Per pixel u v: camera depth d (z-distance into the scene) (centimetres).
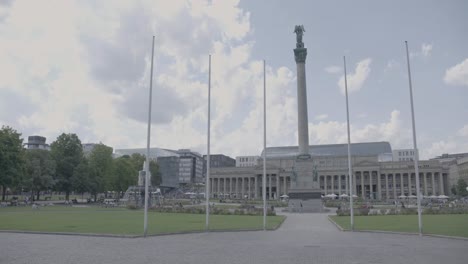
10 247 2867
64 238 3428
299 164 9456
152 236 3625
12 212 7131
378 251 2719
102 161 13675
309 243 3155
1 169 9212
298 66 9919
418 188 3831
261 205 11744
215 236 3672
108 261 2303
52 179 11550
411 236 3691
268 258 2422
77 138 12681
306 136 9631
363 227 4497
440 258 2425
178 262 2278
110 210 8256
